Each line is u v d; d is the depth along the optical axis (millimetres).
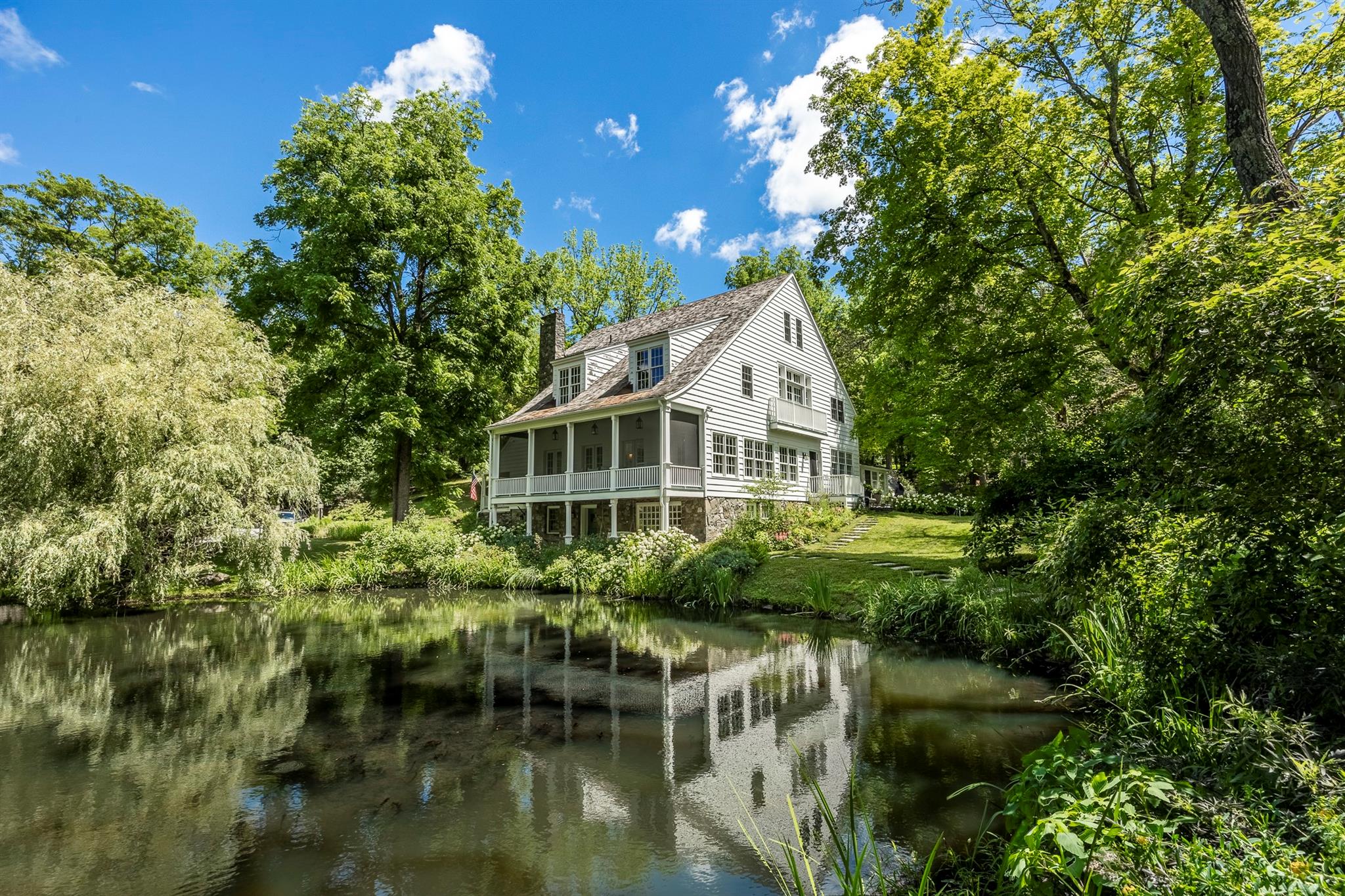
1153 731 4238
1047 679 7145
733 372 20219
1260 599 3777
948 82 10750
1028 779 2930
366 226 19312
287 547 15195
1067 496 9258
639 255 40688
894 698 6555
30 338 12734
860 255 13250
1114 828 2371
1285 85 8570
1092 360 12344
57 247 21125
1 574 11766
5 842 3783
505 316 22375
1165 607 4852
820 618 11539
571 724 5949
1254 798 2920
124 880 3352
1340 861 2166
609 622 11648
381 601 14852
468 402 21828
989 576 10383
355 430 19609
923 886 2408
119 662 8703
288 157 20109
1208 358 3328
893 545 16641
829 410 26078
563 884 3285
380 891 3236
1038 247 11703
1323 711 3359
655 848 3646
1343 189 3355
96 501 12562
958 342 12781
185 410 13547
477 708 6480
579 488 19109
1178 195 9602
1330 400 2986
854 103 12273
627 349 22672
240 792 4484
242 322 17984
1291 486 3213
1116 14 9852
